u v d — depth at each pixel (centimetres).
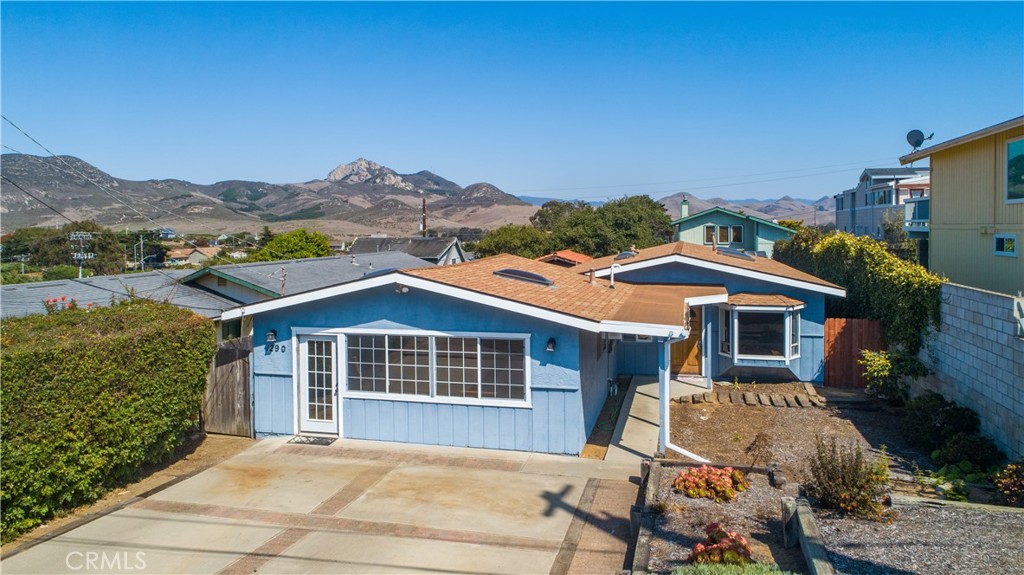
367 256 2906
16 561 745
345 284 1156
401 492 948
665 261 1652
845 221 4747
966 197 1697
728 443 1148
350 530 823
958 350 1145
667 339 1066
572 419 1101
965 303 1117
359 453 1130
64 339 892
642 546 673
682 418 1316
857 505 718
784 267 1888
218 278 1984
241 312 1208
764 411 1359
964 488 863
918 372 1287
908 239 2373
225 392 1258
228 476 1027
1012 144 1480
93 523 854
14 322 948
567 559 741
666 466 938
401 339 1176
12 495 791
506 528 825
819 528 688
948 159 1800
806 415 1323
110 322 1002
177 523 851
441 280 1123
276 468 1061
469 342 1142
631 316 1126
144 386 985
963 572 581
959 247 1736
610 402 1429
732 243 4000
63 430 852
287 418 1232
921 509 745
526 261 1761
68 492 873
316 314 1207
